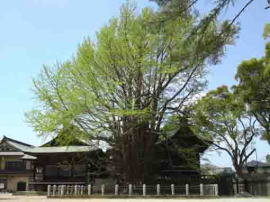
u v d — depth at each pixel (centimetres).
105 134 3922
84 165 4928
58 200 3334
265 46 3681
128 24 3675
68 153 4712
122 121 3841
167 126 3997
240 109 4450
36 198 3772
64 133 3897
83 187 3922
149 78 3856
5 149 6988
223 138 4712
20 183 6819
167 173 4569
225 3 924
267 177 4225
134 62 3716
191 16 952
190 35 978
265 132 4212
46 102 3825
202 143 4656
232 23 969
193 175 4631
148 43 3531
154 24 979
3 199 3597
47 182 4994
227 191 4491
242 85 4053
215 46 984
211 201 2983
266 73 3653
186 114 4059
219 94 4503
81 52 3800
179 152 4169
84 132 3859
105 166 4291
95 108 3762
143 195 3578
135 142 3944
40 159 5069
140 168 3991
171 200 3164
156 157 4325
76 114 3728
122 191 3816
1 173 6850
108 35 3725
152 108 3856
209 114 4369
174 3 932
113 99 3825
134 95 3844
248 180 4591
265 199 3241
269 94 3988
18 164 6900
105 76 3775
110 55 3744
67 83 3822
